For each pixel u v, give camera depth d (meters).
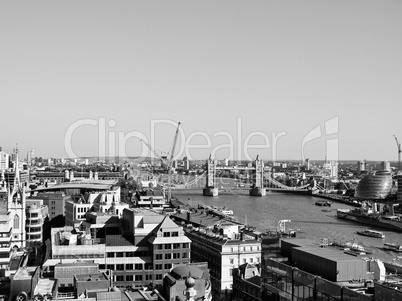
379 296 116.00
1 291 130.12
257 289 196.38
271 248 164.25
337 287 127.19
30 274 131.88
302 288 141.00
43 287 143.75
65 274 157.25
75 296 135.75
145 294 149.50
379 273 135.38
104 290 135.00
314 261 141.12
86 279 145.38
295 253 150.25
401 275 144.38
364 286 128.75
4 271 162.12
